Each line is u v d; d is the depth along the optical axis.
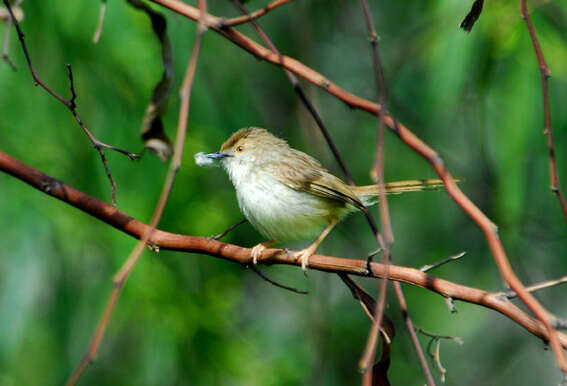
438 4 9.94
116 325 9.61
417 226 14.60
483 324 15.67
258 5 14.62
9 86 9.30
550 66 9.55
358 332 14.15
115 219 7.12
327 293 13.64
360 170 14.52
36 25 9.55
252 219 9.99
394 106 13.95
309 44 14.40
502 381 15.16
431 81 9.99
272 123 14.77
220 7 14.31
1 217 9.09
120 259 9.30
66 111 9.55
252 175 9.85
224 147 10.07
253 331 11.40
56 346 9.55
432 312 14.16
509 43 9.66
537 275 14.88
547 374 15.56
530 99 9.72
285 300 14.50
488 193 13.82
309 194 9.72
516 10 9.57
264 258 7.78
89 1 9.64
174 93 10.16
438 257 14.12
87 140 9.54
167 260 10.02
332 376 13.52
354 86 15.46
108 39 9.62
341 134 15.03
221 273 10.50
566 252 13.69
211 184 11.35
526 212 11.73
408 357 13.95
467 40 9.70
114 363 10.44
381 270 6.72
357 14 15.66
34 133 9.34
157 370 9.71
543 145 10.19
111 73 9.73
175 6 7.10
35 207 9.23
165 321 9.70
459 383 14.64
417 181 9.83
